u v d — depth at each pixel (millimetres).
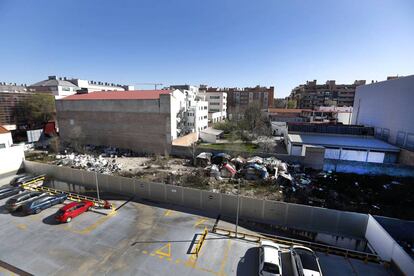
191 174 31969
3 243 18141
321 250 17609
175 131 46219
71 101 51375
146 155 44344
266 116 81438
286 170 31703
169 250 17406
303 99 127562
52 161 39875
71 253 17016
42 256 16672
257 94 122812
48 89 86438
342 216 19391
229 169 31188
